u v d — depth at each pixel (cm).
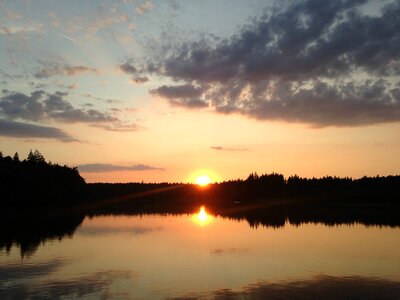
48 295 2180
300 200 17162
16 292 2236
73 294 2202
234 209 11244
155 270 2798
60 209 10369
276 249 3722
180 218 7644
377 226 6012
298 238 4531
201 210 10612
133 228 5644
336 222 6756
